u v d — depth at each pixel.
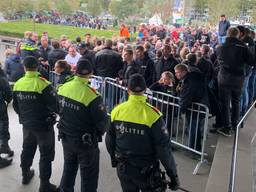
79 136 4.00
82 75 3.98
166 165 3.36
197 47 8.68
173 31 19.62
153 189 3.43
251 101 7.72
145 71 6.87
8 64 8.12
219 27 12.20
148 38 12.34
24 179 4.91
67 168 4.25
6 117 5.63
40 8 33.31
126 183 3.52
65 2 36.25
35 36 9.64
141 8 38.34
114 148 3.63
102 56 7.48
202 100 5.82
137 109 3.37
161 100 6.13
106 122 4.00
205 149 6.20
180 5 31.22
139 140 3.35
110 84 7.26
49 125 4.49
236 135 5.89
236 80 6.02
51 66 8.94
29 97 4.39
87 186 4.16
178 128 6.59
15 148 6.08
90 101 3.92
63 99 4.04
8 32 25.20
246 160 5.46
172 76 6.23
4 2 30.38
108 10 39.12
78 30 31.77
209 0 29.77
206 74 6.45
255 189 4.72
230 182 4.54
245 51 5.86
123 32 19.02
